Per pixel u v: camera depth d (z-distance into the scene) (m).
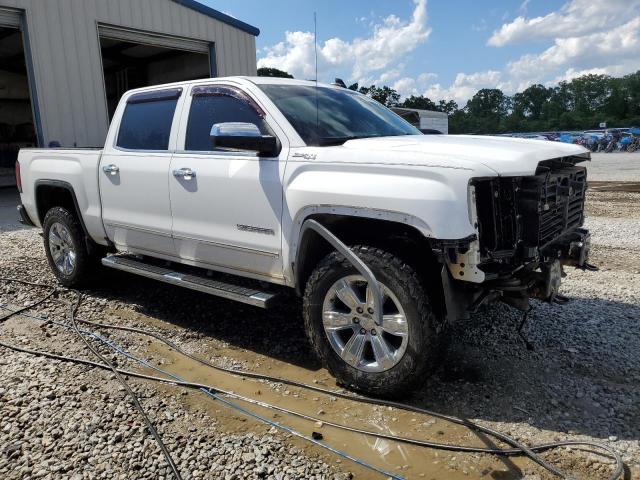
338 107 4.37
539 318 4.71
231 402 3.44
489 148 3.37
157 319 4.97
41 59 13.07
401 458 2.83
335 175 3.41
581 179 4.09
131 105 5.05
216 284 4.20
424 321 3.12
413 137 4.07
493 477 2.67
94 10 13.95
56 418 3.23
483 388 3.54
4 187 18.08
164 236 4.66
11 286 6.02
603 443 2.90
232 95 4.18
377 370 3.33
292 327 4.70
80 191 5.41
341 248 3.32
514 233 3.17
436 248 3.02
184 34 16.09
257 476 2.70
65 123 13.59
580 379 3.63
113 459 2.84
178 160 4.41
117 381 3.72
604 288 5.54
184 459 2.84
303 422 3.19
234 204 3.99
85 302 5.48
